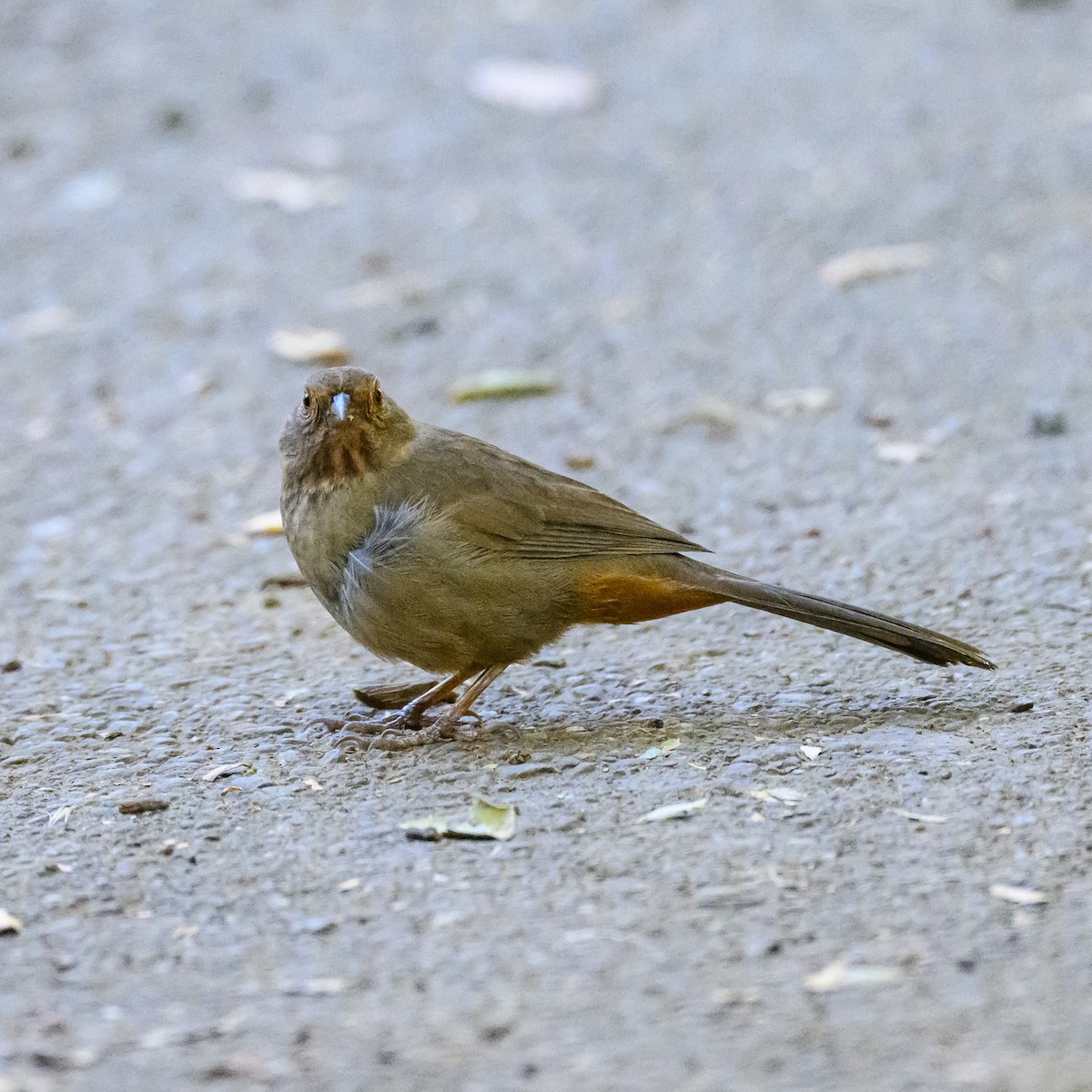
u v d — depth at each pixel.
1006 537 11.74
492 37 25.61
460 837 7.79
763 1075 5.82
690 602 9.03
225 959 6.79
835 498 12.81
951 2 25.72
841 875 7.23
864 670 9.89
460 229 19.55
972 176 19.19
